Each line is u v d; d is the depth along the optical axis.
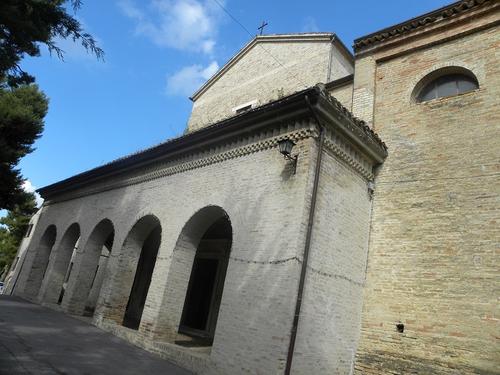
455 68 10.71
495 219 8.62
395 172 10.66
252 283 8.69
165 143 12.67
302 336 7.96
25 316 13.08
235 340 8.43
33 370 7.19
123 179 15.34
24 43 5.62
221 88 20.19
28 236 30.53
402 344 8.97
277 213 8.88
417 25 11.65
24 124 18.69
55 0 5.66
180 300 11.14
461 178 9.45
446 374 8.18
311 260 8.47
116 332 11.92
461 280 8.65
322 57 16.06
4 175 18.44
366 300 9.84
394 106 11.47
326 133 9.36
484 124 9.57
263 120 9.94
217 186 10.78
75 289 15.27
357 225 10.03
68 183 18.98
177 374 8.65
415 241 9.62
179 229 11.38
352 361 9.27
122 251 13.43
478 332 8.09
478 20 10.61
